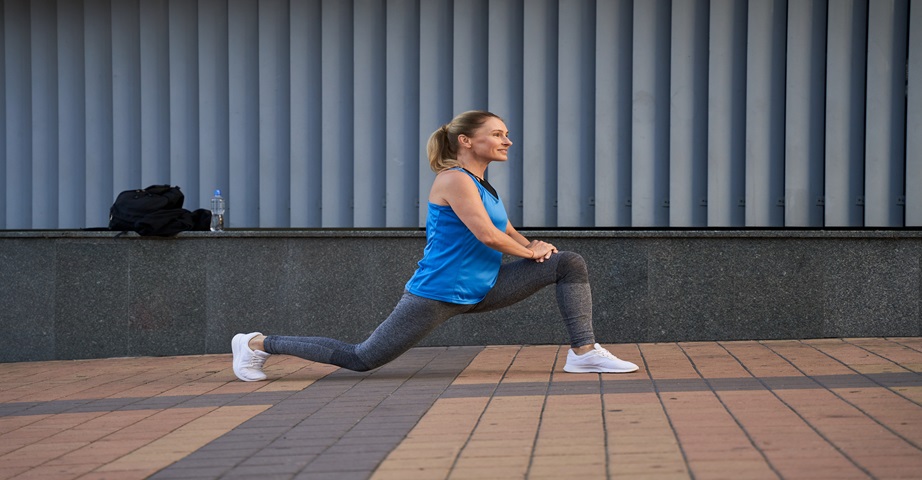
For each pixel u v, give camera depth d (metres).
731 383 5.21
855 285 7.51
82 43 9.13
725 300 7.57
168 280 8.01
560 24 8.30
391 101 8.59
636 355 6.80
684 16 8.20
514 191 8.49
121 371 7.09
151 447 4.10
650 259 7.62
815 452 3.49
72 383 6.50
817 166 8.14
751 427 3.97
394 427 4.29
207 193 8.91
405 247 7.84
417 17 8.58
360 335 7.89
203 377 6.46
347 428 4.32
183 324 8.00
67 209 9.17
